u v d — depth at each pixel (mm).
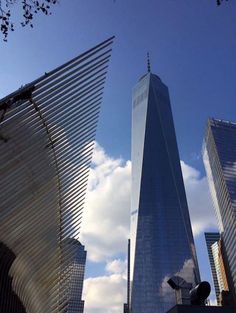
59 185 25719
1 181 19969
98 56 23188
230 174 164625
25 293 25422
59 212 27203
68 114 23312
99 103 25656
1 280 21141
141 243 168000
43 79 19484
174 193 181625
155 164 188500
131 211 182500
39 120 21062
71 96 22703
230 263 154375
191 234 174125
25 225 23297
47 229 25969
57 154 23906
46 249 26766
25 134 20375
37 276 26906
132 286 157500
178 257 163250
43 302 29516
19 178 21203
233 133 186625
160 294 152125
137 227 173125
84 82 23062
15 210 21859
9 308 22078
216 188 176125
